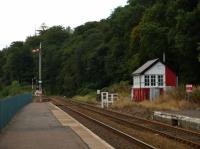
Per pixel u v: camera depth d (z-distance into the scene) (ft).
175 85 201.46
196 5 211.41
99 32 458.91
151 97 193.36
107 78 360.28
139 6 344.49
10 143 63.57
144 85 199.00
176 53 234.17
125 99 188.75
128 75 304.09
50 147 58.90
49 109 162.50
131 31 321.11
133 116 122.72
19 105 157.48
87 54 403.13
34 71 543.80
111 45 354.33
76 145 60.70
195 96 146.61
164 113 111.14
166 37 241.96
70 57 479.41
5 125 92.63
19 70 549.13
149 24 248.32
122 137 75.36
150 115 127.44
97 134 80.59
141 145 62.95
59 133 77.10
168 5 248.93
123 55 335.88
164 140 70.69
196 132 77.36
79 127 88.89
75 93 416.87
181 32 202.18
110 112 150.20
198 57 190.29
